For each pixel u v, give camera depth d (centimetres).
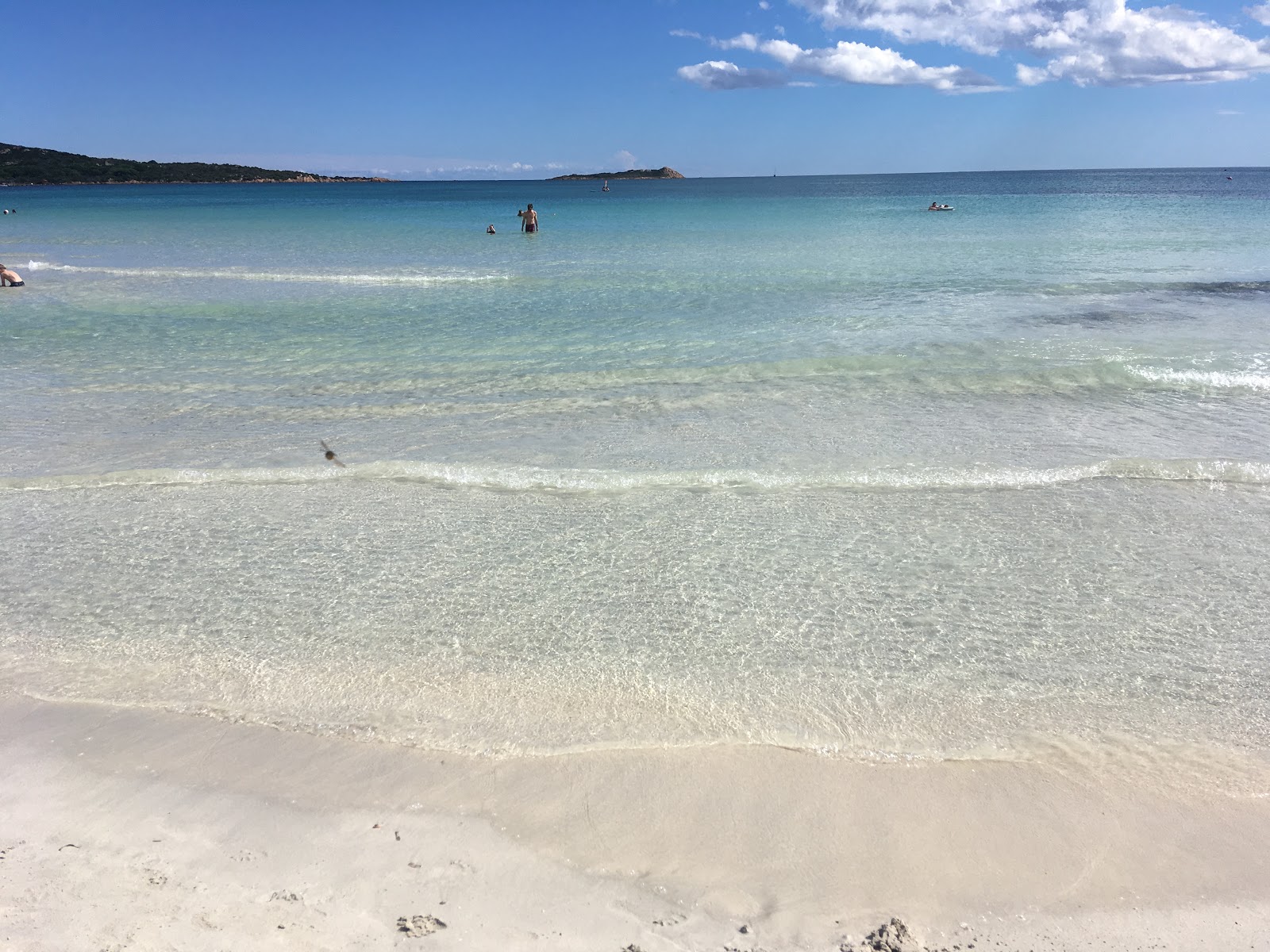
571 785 386
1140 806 372
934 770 396
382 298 1770
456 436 901
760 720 432
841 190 10781
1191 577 586
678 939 304
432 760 404
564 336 1377
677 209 5894
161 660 494
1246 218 3934
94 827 362
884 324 1416
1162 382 1040
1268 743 414
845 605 551
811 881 332
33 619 543
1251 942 304
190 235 3631
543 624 530
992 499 721
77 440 895
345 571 606
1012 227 3559
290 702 452
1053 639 511
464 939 303
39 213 5991
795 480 761
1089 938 306
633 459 821
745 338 1330
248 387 1093
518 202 7825
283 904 319
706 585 579
